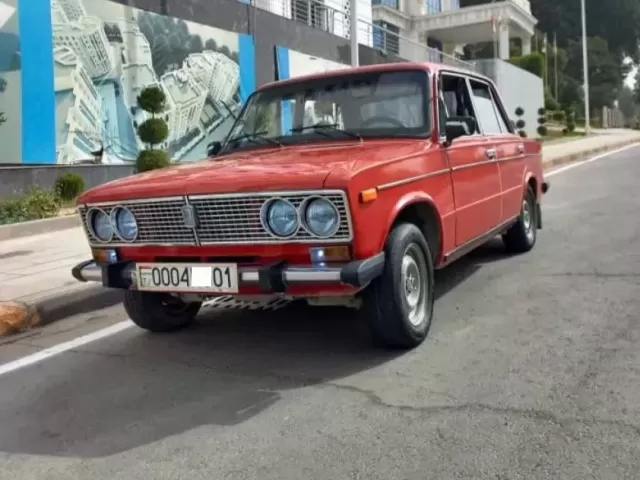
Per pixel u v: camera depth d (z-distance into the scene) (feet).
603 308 17.01
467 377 13.12
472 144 18.75
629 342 14.49
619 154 76.84
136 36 45.06
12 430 12.33
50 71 38.99
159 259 14.73
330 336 16.47
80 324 19.63
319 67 67.26
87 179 41.52
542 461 9.79
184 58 49.34
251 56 56.80
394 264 13.98
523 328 15.89
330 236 12.75
